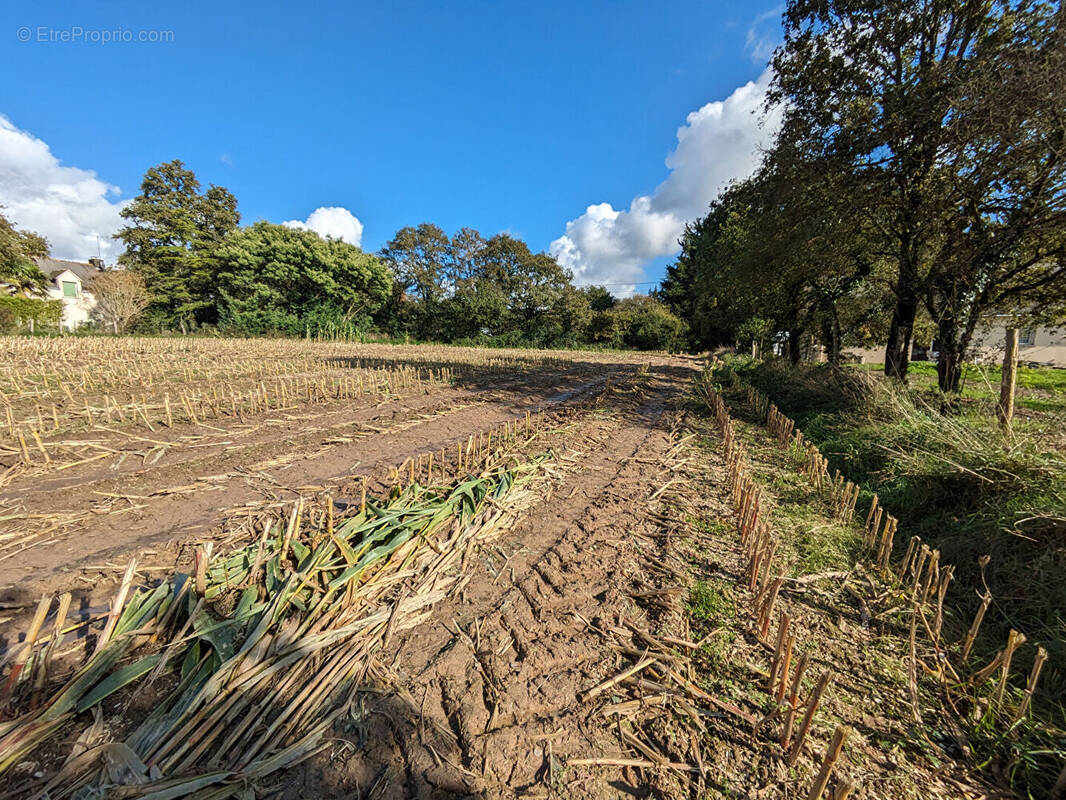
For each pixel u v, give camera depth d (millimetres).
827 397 10359
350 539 3881
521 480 5719
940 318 10898
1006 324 11172
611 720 2521
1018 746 2342
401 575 3551
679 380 19391
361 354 21812
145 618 2812
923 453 5543
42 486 5266
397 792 2080
